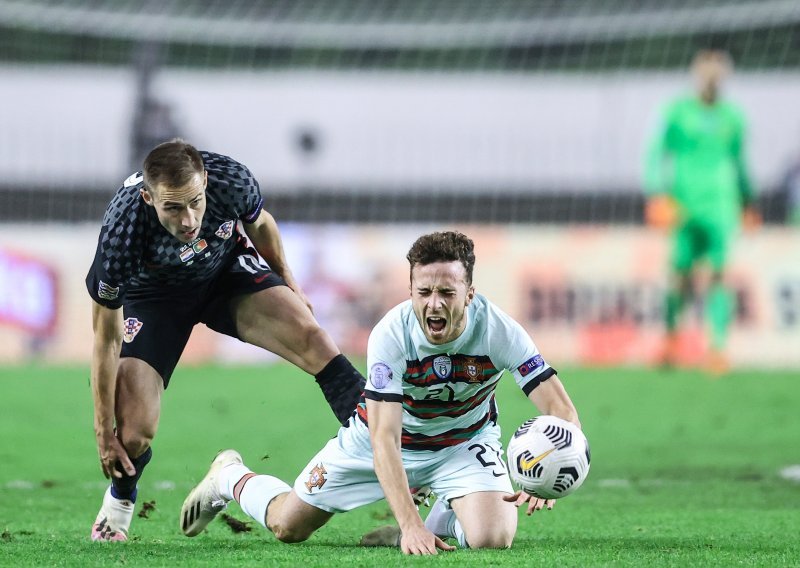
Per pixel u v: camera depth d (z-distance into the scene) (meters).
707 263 58.50
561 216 73.12
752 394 46.72
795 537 18.53
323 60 89.88
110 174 72.00
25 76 72.75
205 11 91.81
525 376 16.50
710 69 51.00
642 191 73.00
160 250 18.05
